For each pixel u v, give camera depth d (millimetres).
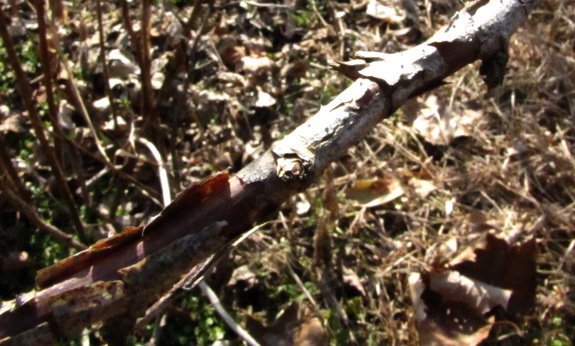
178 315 2057
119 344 895
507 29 1164
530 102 2609
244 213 902
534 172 2387
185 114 2572
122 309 844
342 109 990
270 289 2152
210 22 2842
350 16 2953
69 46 2740
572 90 2594
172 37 2783
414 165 2490
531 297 2045
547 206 2244
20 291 2152
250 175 907
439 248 2152
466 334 1953
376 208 2344
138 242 877
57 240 2055
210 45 2773
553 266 2156
